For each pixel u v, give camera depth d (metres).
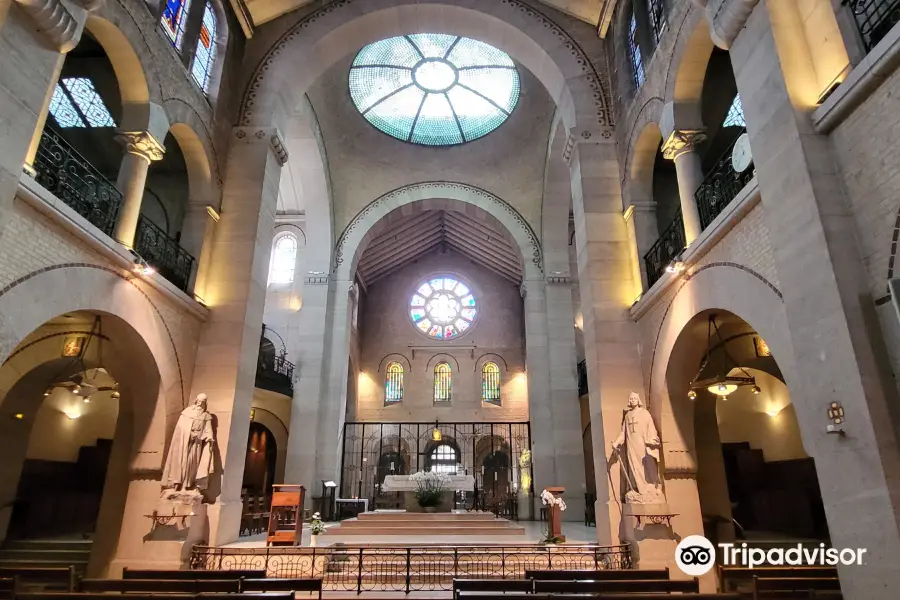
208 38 11.95
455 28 14.12
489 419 26.16
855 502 4.91
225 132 12.05
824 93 5.92
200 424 9.52
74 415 15.18
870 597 4.70
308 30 13.32
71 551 10.95
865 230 5.26
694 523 9.24
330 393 18.12
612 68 12.87
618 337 11.02
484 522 12.89
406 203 19.72
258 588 6.74
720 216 7.45
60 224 6.93
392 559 8.89
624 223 11.84
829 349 5.25
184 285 10.60
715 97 11.59
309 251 18.92
